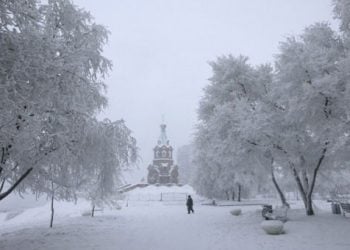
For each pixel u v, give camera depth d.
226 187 38.81
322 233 13.45
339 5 14.95
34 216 32.00
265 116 17.41
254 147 19.14
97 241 13.28
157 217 23.39
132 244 12.55
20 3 8.61
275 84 18.80
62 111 10.81
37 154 11.04
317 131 16.84
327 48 17.12
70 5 12.46
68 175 13.61
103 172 13.56
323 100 15.33
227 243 12.53
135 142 14.04
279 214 17.50
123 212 28.44
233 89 23.11
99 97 13.45
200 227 17.31
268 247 11.50
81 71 12.01
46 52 9.00
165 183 78.69
